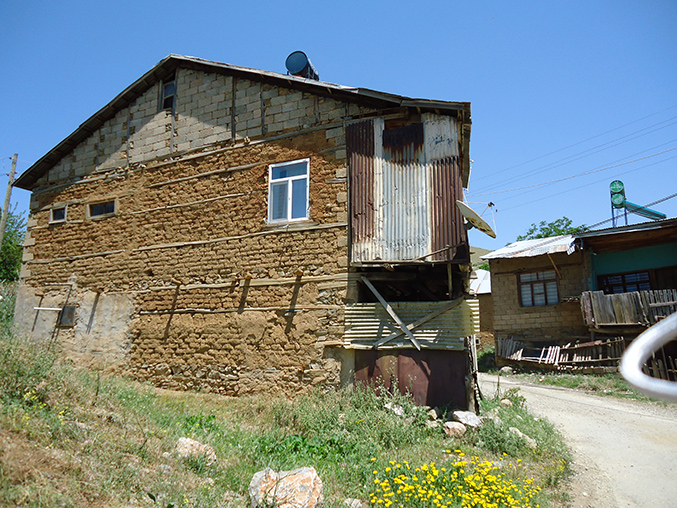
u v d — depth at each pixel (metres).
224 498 4.85
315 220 10.71
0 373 5.90
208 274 11.59
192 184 12.37
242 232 11.42
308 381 9.97
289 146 11.43
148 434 5.91
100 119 14.00
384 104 10.73
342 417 8.52
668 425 9.96
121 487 4.39
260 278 10.95
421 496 5.33
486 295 24.47
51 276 13.70
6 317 15.56
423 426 8.48
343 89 10.75
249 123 12.03
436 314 9.51
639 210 20.23
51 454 4.52
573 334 19.08
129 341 12.14
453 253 9.62
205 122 12.60
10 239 24.36
